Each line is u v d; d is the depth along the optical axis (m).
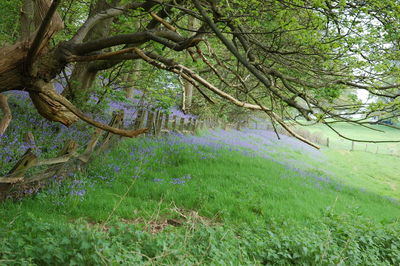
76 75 12.36
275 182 14.52
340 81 6.65
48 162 7.74
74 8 12.71
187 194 10.37
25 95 12.98
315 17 6.92
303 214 10.79
